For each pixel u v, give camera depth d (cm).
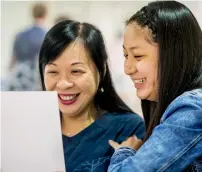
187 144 65
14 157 75
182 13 76
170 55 73
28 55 153
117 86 143
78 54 94
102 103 104
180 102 68
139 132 100
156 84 77
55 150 76
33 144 75
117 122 101
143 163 66
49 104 75
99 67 99
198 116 65
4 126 74
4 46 153
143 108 93
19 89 151
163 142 65
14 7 156
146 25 76
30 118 74
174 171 65
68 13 155
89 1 155
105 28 152
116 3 153
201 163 69
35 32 154
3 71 152
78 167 95
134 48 77
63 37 93
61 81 95
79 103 97
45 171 76
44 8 156
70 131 100
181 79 73
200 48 76
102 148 97
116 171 69
